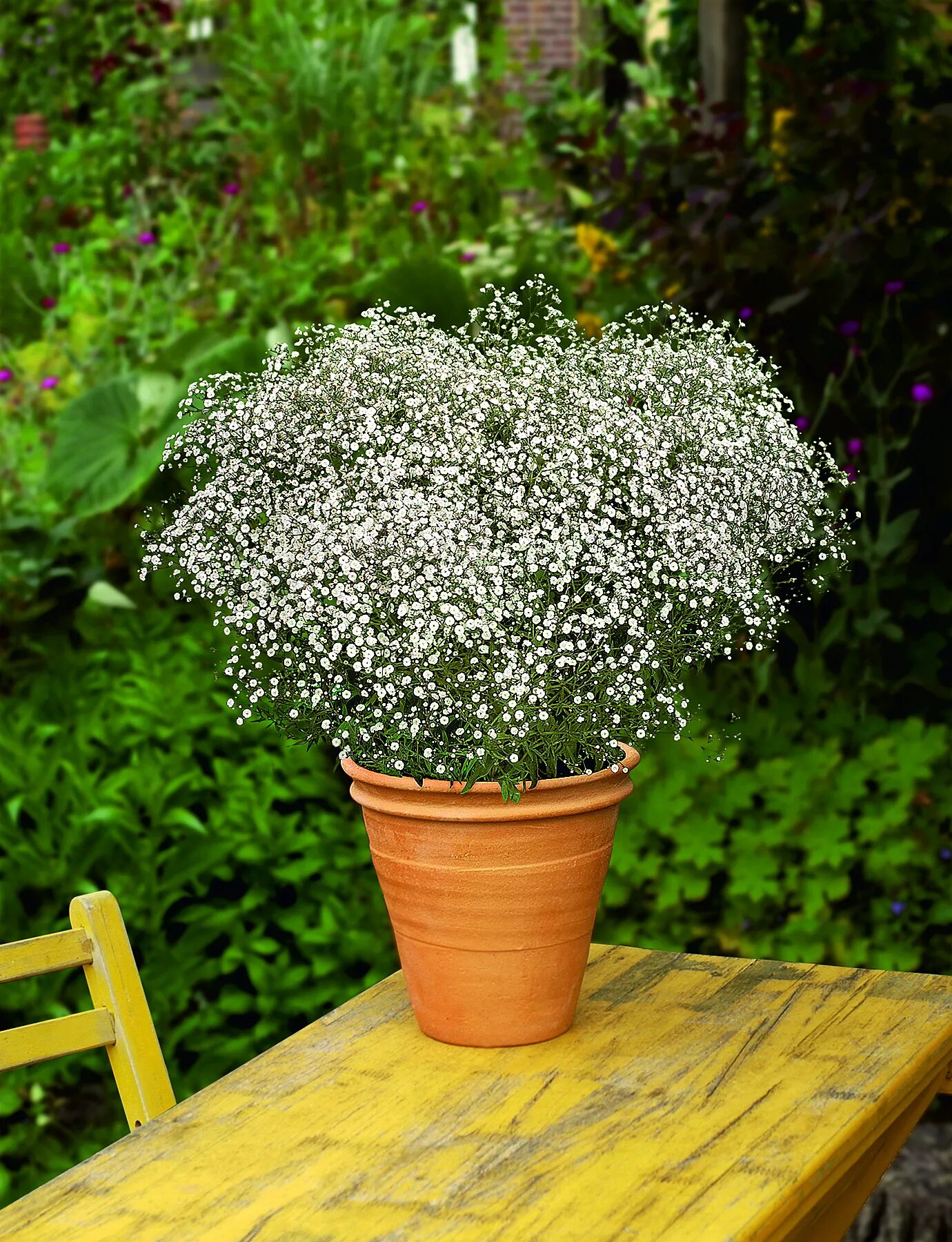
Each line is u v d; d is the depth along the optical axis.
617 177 3.78
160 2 7.29
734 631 1.65
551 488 1.47
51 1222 1.18
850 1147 1.29
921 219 3.51
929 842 2.94
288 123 6.18
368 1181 1.23
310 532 1.47
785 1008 1.59
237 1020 2.80
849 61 4.11
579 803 1.45
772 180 3.80
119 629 3.31
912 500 3.50
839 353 3.52
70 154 6.42
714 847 2.90
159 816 2.66
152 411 3.75
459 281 4.02
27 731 2.94
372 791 1.51
